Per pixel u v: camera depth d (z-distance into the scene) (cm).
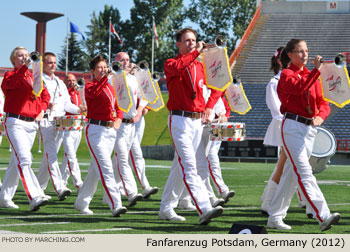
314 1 7869
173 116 1105
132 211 1341
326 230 1066
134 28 14125
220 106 1561
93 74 1245
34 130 1304
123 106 1190
